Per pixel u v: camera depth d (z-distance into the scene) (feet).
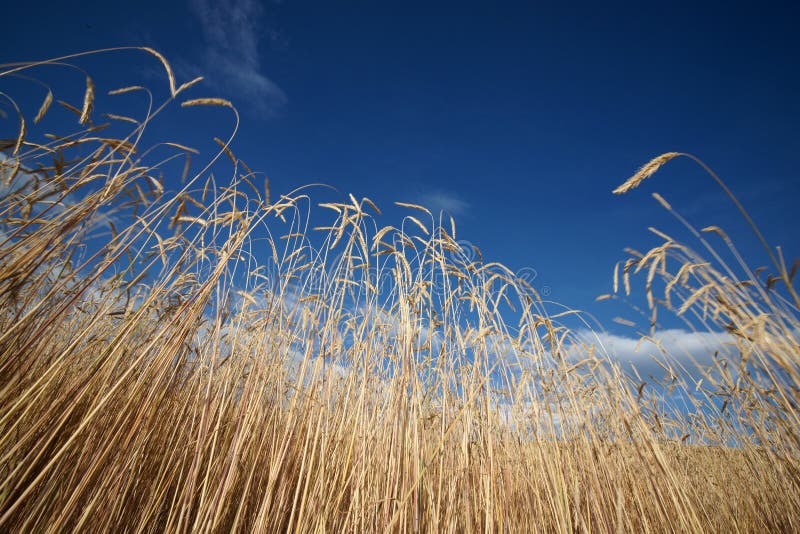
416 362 10.59
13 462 6.78
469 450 10.22
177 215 9.63
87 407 7.54
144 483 8.19
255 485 9.75
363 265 11.70
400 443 8.94
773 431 10.64
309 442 9.80
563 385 11.35
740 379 10.62
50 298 7.04
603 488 10.59
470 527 8.98
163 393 8.21
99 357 7.22
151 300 7.85
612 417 11.48
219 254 9.77
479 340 10.78
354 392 10.80
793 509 10.65
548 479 10.55
